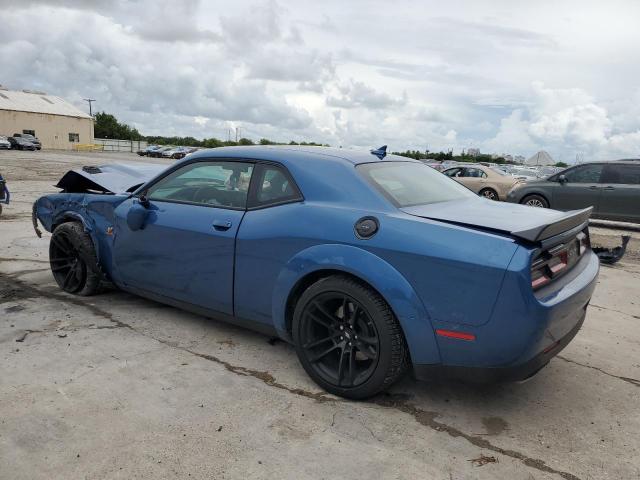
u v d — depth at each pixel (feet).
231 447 8.23
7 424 8.64
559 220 8.51
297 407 9.54
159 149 210.79
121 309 14.38
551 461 8.23
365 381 9.48
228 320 11.96
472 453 8.36
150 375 10.54
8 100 216.74
